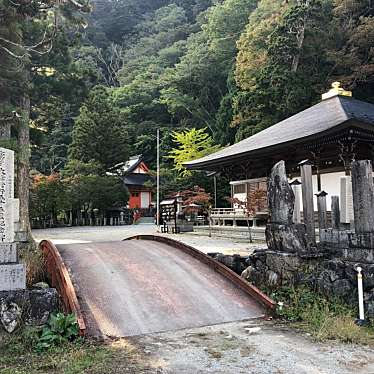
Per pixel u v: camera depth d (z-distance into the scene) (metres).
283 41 28.52
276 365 4.46
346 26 31.03
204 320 6.06
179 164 34.50
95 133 38.72
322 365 4.46
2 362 4.58
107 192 34.97
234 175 22.91
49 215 32.12
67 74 16.33
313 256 7.31
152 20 77.75
